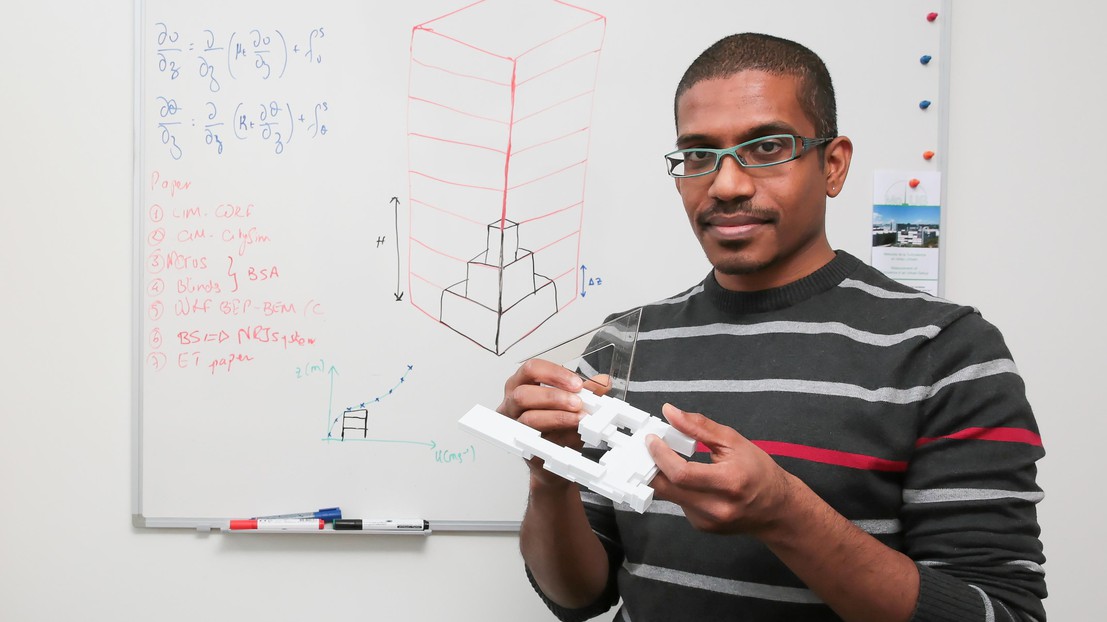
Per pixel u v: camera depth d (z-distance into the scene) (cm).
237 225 117
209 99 117
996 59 121
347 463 117
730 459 55
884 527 69
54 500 116
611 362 79
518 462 118
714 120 71
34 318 117
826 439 69
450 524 117
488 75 118
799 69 72
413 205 118
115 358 117
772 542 60
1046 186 121
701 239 75
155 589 116
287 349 117
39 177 117
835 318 73
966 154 121
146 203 117
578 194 119
